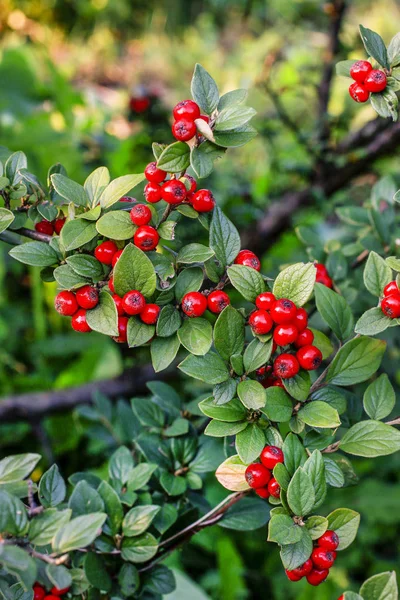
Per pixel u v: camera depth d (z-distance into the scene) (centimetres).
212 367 37
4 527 34
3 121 100
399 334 53
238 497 40
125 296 36
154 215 37
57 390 75
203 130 35
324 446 38
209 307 37
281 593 73
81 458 82
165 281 37
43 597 36
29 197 39
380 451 37
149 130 79
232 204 78
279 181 87
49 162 94
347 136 69
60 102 105
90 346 90
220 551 71
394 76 37
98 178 38
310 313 49
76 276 37
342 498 78
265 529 77
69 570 37
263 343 37
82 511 37
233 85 136
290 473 36
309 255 50
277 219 72
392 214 51
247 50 165
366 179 82
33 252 37
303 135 71
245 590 69
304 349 37
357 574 77
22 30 200
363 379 39
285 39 90
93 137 88
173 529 42
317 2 82
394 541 78
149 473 41
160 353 37
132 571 39
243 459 36
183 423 44
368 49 37
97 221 36
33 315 101
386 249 50
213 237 38
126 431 50
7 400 73
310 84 73
